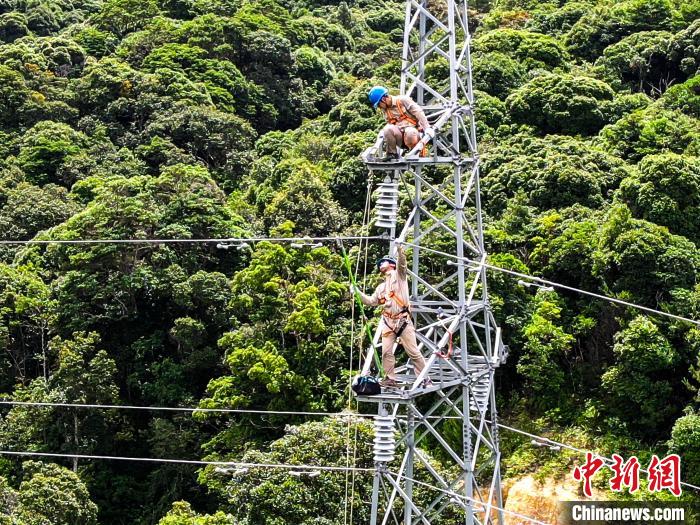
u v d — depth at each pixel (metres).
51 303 89.50
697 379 68.75
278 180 106.06
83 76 138.88
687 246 75.88
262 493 62.75
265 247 84.75
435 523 61.88
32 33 163.62
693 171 81.75
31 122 129.12
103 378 81.62
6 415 86.56
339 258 87.94
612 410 72.94
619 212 76.81
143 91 133.00
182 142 126.88
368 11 193.00
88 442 81.50
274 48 149.25
